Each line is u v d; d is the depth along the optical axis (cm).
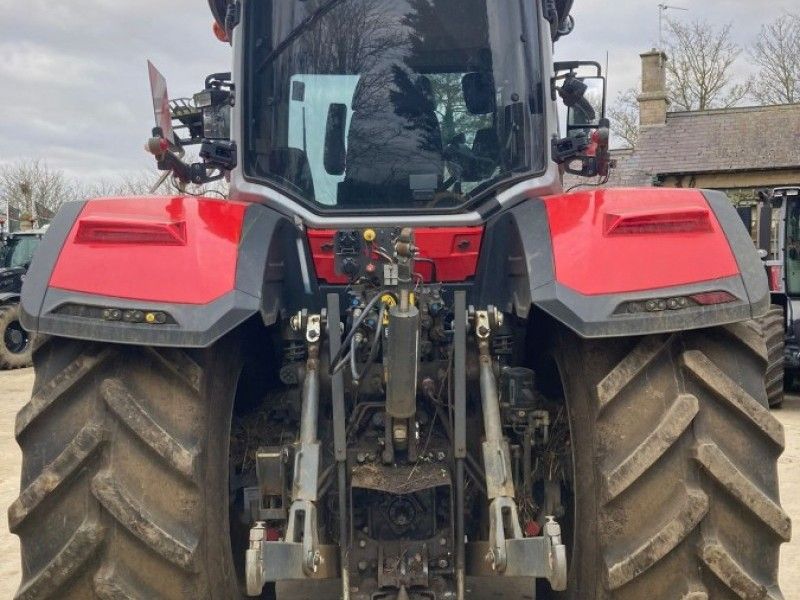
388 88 348
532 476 308
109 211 274
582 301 261
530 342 329
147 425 254
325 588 403
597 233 272
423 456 285
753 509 254
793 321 1102
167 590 253
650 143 3116
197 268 261
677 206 276
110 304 254
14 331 1600
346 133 346
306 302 319
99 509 251
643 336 270
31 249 1831
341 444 271
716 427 261
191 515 256
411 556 275
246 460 323
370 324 295
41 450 257
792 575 453
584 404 277
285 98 348
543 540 248
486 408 280
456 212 340
